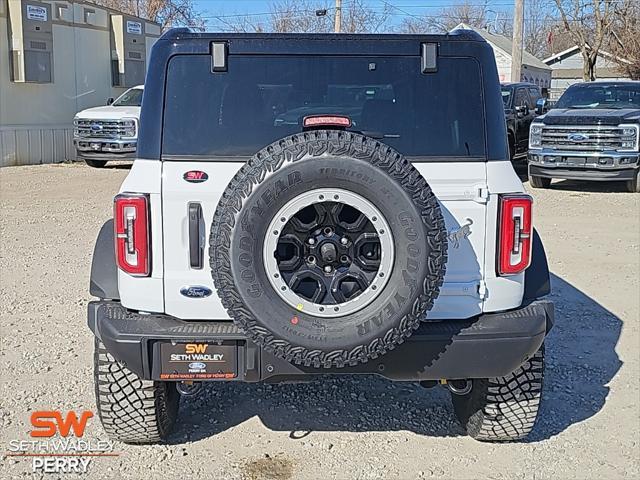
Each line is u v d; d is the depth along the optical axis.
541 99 16.17
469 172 3.39
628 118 12.80
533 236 3.80
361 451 3.89
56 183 14.83
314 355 3.04
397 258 3.02
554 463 3.79
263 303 3.01
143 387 3.65
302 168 2.97
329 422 4.23
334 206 3.01
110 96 20.27
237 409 4.39
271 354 3.23
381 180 2.98
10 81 17.31
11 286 6.97
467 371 3.34
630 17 33.59
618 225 10.32
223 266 3.03
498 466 3.75
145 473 3.64
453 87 3.52
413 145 3.50
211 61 3.46
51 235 9.51
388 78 3.52
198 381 3.59
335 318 3.03
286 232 3.02
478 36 3.56
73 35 18.81
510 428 3.85
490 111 3.49
